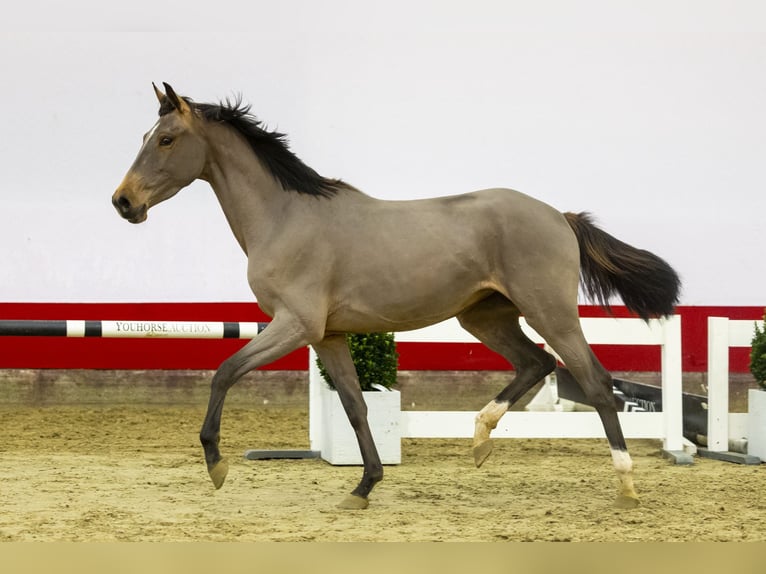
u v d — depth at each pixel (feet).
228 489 24.31
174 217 40.27
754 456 29.63
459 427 29.43
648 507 22.11
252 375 40.32
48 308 39.52
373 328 21.89
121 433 34.19
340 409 28.32
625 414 30.35
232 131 21.98
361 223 21.53
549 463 29.22
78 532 18.89
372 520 20.45
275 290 21.16
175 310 39.93
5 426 35.12
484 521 20.39
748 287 40.45
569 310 21.48
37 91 39.65
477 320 23.59
